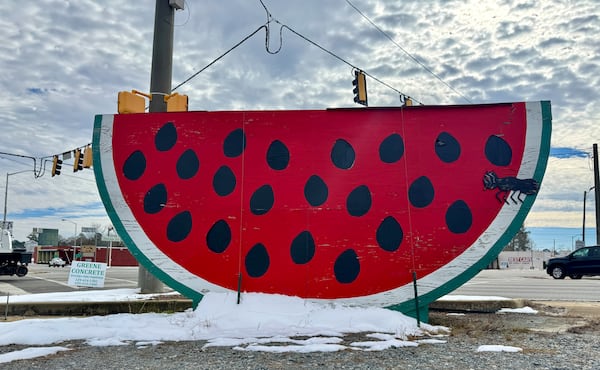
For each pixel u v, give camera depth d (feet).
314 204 26.86
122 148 28.96
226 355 18.21
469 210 25.84
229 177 27.81
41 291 53.01
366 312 24.14
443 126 27.07
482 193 25.95
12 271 86.33
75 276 31.89
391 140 27.27
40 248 242.78
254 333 22.06
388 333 22.26
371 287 25.58
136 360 17.54
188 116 28.96
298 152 27.66
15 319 28.60
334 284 25.79
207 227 27.27
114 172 28.63
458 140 26.76
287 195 27.14
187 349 19.38
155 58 42.04
